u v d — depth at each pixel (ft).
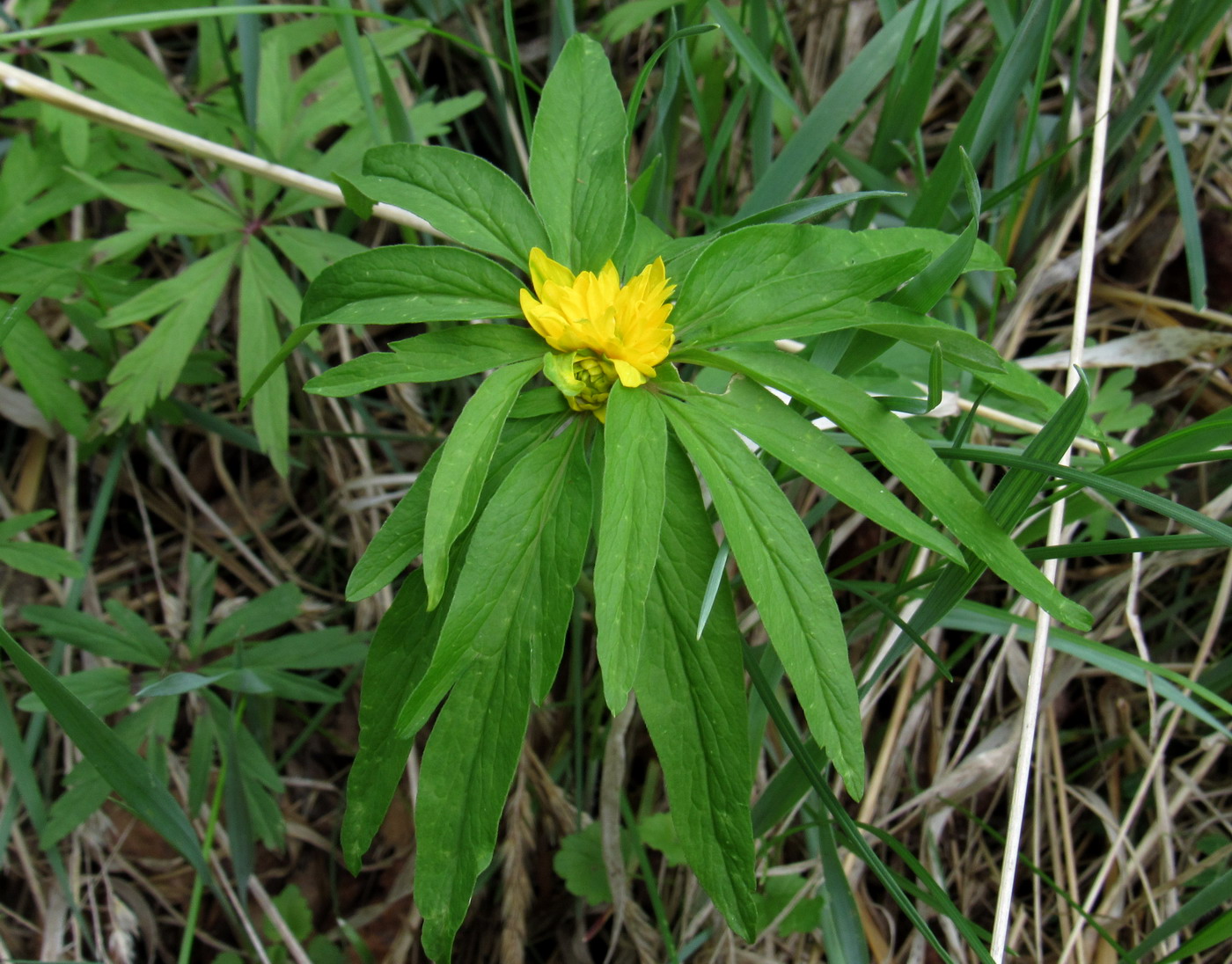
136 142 0.87
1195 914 0.72
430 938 0.58
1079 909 0.77
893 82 0.83
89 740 0.69
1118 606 0.91
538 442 0.62
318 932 0.93
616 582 0.55
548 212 0.63
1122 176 0.92
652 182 0.86
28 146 0.85
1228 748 0.89
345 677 0.97
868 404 0.60
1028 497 0.67
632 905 0.82
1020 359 0.94
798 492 0.91
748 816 0.58
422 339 0.60
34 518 0.82
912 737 0.89
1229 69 0.99
